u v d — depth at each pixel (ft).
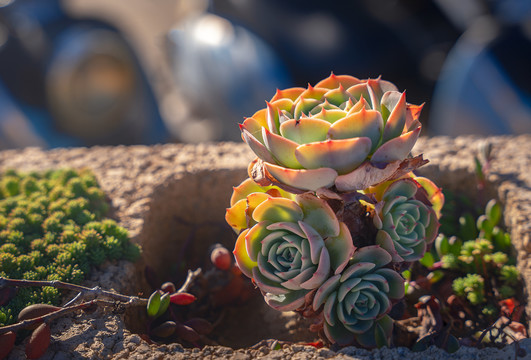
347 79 1.30
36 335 1.24
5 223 1.53
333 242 1.25
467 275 1.48
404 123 1.20
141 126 3.04
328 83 1.30
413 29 2.66
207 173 1.76
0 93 2.73
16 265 1.41
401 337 1.37
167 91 3.20
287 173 1.18
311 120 1.17
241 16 2.55
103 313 1.36
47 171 1.75
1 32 2.80
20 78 2.76
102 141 2.97
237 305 1.58
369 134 1.18
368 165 1.17
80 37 2.92
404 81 2.58
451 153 1.76
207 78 2.46
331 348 1.32
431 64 2.62
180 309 1.51
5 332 1.25
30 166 1.84
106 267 1.47
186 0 3.23
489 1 2.53
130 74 3.05
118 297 1.34
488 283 1.49
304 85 2.42
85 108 2.90
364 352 1.27
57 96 2.83
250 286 1.58
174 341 1.44
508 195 1.58
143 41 4.26
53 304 1.36
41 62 2.81
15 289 1.33
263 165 1.25
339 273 1.25
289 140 1.17
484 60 2.31
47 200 1.60
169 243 1.73
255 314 1.57
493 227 1.54
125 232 1.52
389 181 1.31
